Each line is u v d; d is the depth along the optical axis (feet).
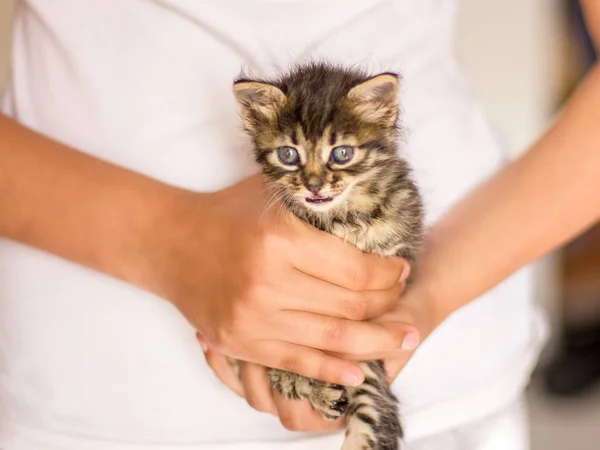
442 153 2.00
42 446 1.91
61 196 1.80
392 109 1.82
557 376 4.01
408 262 1.85
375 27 1.96
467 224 1.95
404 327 1.70
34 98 1.95
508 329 2.08
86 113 1.92
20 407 1.93
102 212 1.79
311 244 1.67
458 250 1.92
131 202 1.79
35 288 1.89
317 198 1.80
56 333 1.90
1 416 1.94
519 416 2.09
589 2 2.01
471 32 3.21
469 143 2.04
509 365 2.06
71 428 1.91
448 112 2.01
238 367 1.83
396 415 1.77
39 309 1.89
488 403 2.01
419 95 1.98
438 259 1.90
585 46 4.41
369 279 1.71
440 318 1.87
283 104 1.82
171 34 1.90
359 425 1.72
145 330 1.88
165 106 1.91
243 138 1.92
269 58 1.92
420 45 1.99
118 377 1.90
